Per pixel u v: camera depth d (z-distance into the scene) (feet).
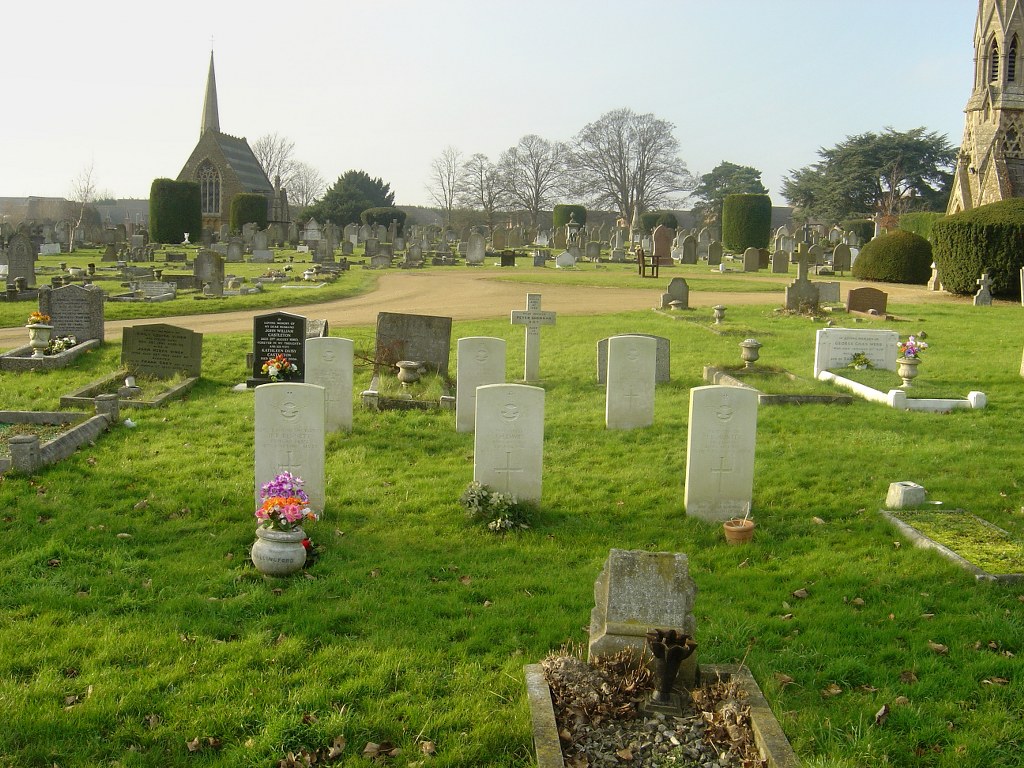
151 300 107.55
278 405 35.60
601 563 32.12
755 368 66.08
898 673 24.36
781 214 449.48
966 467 43.14
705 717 21.09
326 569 30.91
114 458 43.70
